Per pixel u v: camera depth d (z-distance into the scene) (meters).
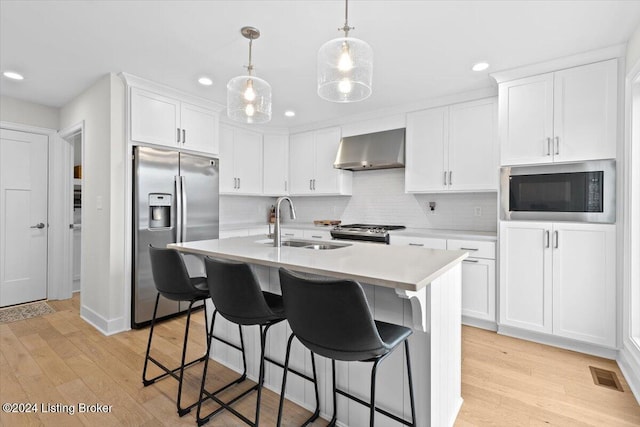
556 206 2.57
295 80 3.03
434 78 2.94
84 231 3.27
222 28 2.16
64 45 2.38
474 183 3.23
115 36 2.26
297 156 4.73
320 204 4.93
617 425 1.69
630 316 2.19
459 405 1.84
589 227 2.43
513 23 2.08
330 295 1.12
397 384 1.54
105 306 2.92
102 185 2.98
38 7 1.93
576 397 1.94
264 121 2.30
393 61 2.61
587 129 2.45
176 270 1.85
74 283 4.26
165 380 2.13
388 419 1.57
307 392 1.85
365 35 2.23
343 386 1.71
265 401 1.92
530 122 2.69
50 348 2.57
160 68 2.77
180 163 3.30
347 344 1.15
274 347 2.03
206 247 2.11
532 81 2.68
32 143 3.70
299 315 1.23
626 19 2.02
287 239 2.57
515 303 2.75
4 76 2.92
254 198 5.07
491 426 1.69
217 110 3.74
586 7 1.91
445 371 1.62
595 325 2.41
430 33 2.20
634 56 2.14
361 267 1.42
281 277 1.30
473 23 2.08
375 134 3.92
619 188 2.33
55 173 3.85
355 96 1.86
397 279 1.20
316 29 2.16
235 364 2.28
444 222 3.80
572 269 2.50
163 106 3.20
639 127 2.19
